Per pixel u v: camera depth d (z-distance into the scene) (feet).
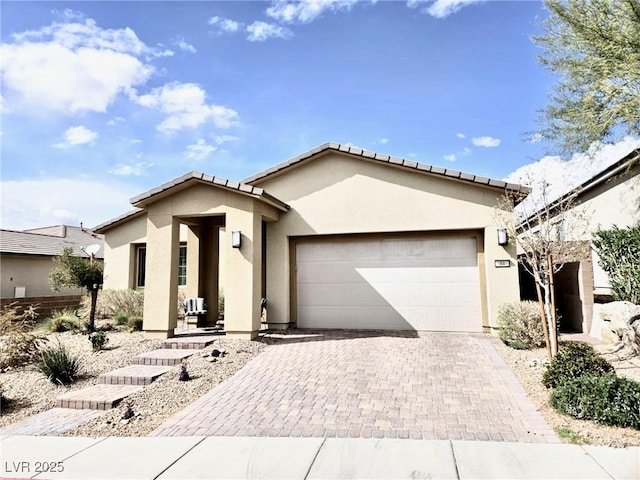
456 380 24.58
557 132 34.58
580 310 37.14
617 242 35.53
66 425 20.13
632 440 16.33
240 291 35.35
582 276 36.63
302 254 43.01
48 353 27.96
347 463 15.28
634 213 40.16
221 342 33.94
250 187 34.47
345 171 41.27
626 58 28.09
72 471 15.35
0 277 65.00
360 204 40.57
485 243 37.78
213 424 19.45
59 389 25.34
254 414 20.43
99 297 49.14
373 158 39.50
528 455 15.48
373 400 21.77
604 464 14.61
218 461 15.75
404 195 39.60
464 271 39.09
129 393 23.86
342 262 42.01
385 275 40.93
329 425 18.88
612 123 31.40
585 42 30.73
